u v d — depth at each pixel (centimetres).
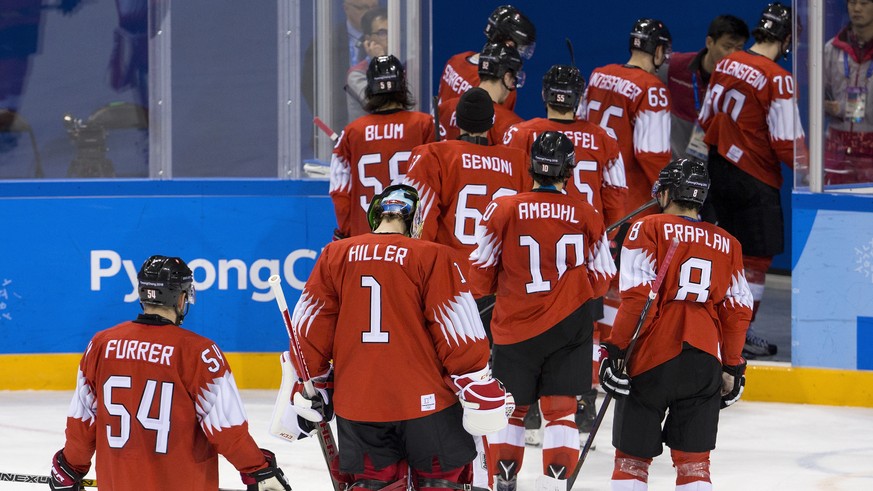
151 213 2566
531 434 2169
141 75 2595
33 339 2566
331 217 2572
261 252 2575
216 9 2584
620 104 2386
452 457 1304
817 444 2162
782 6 2595
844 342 2442
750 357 2666
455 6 3975
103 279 2567
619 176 2094
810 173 2455
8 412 2352
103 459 1309
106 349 1302
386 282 1292
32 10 2572
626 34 3878
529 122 2075
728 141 2608
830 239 2428
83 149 2605
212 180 2564
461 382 1282
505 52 2175
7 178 2603
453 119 2303
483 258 1695
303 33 2581
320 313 1319
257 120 2606
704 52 2789
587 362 1703
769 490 1869
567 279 1678
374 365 1288
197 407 1295
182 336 1302
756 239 2617
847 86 2453
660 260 1550
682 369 1545
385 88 2138
